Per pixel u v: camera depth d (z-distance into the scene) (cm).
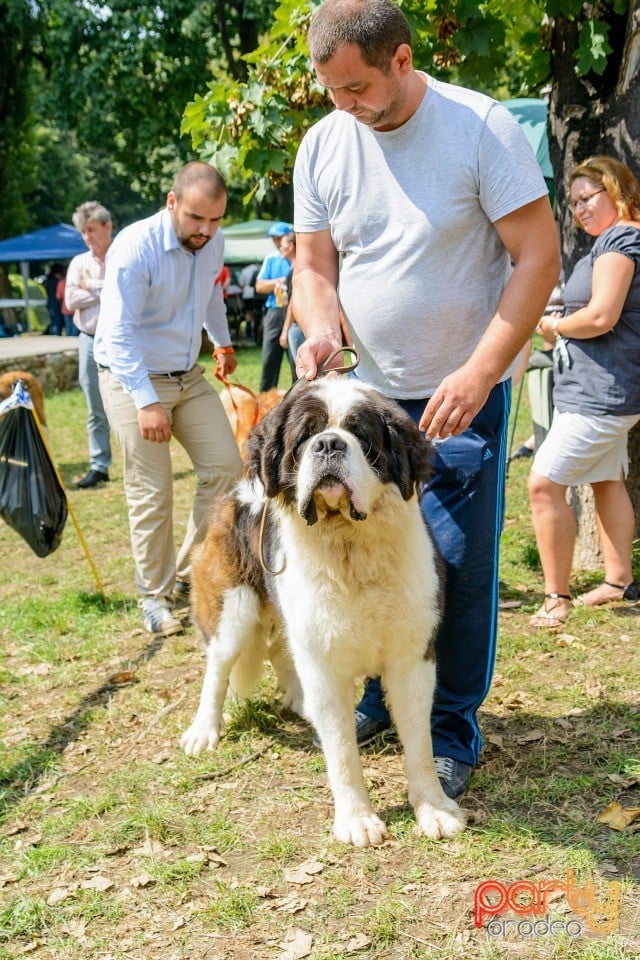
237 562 399
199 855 329
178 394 558
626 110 566
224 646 408
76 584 686
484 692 368
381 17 295
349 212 340
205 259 553
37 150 4134
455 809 335
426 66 646
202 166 521
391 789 366
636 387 494
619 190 498
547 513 514
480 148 313
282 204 2555
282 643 421
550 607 528
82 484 995
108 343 526
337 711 331
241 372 1798
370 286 342
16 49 3198
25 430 594
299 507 298
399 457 308
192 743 412
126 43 2489
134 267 523
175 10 2439
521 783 361
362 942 277
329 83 306
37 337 2422
